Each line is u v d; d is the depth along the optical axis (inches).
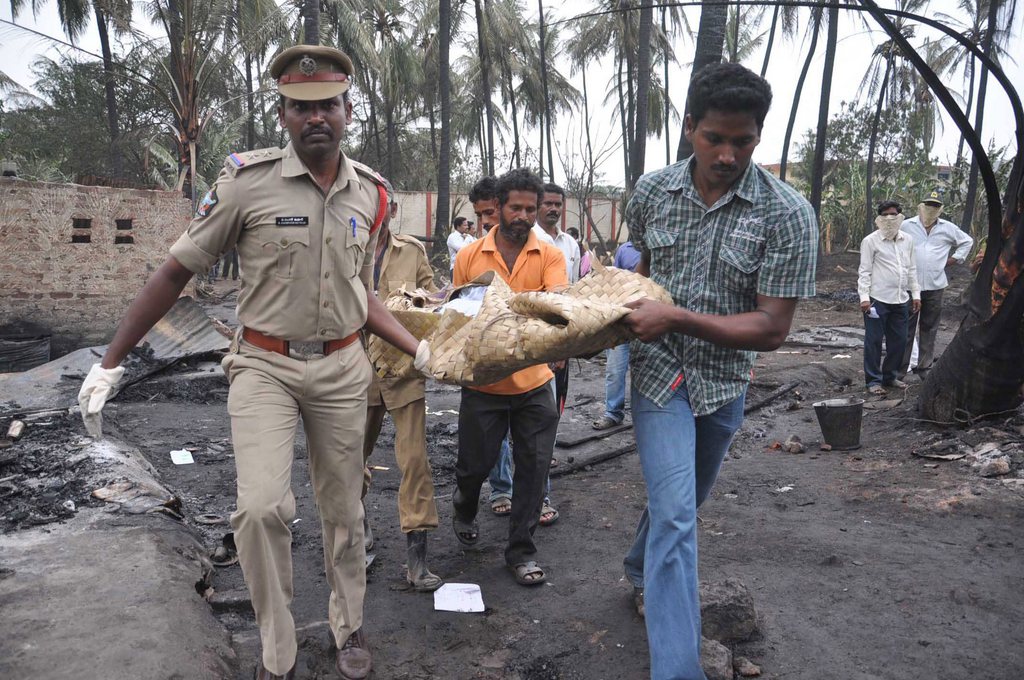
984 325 222.5
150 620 112.5
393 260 151.8
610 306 94.3
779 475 209.3
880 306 313.7
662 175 107.8
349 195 103.5
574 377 368.2
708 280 103.3
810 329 552.1
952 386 232.1
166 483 201.3
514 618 131.4
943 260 327.3
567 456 236.7
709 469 115.0
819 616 129.0
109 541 142.1
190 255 97.7
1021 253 211.0
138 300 98.7
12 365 402.0
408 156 1672.0
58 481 176.1
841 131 1066.7
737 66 92.8
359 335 109.7
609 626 127.7
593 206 1235.2
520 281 148.6
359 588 113.4
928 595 135.0
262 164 98.7
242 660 115.8
